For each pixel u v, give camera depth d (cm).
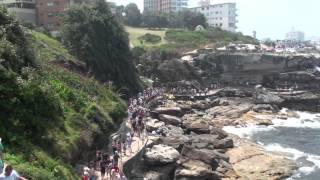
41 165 3062
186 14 19175
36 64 4475
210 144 5884
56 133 3712
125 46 9225
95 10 9038
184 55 13000
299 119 9312
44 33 9650
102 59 8369
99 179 3747
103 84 7319
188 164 4869
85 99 5094
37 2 11569
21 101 3444
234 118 8625
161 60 12306
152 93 8938
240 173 5138
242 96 10731
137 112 6122
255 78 12644
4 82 3397
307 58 12606
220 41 15250
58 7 11350
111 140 4791
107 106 5659
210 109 9156
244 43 15562
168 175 4759
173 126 6888
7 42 3856
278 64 12531
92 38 8425
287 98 10594
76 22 8575
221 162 5194
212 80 12356
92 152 4241
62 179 3072
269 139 7300
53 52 7225
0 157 2083
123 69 8862
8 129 3189
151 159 4731
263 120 8662
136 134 5453
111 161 3897
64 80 5381
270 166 5400
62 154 3547
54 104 3866
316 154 6291
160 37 14938
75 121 4234
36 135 3416
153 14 18500
